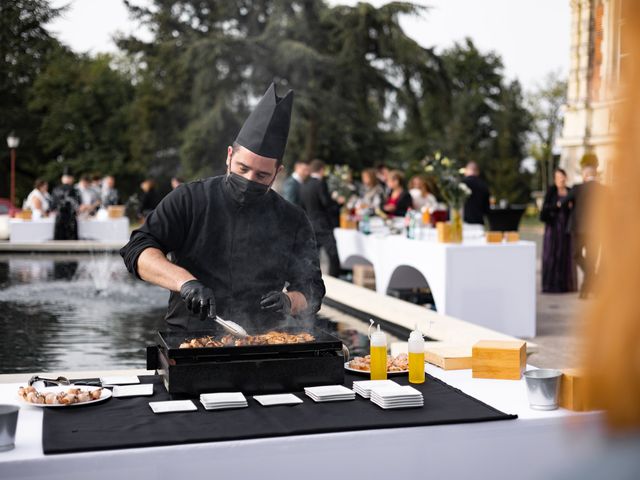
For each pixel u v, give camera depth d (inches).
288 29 1226.0
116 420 79.0
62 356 219.3
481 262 265.9
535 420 81.1
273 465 73.7
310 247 109.5
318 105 1192.2
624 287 16.5
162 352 95.5
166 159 1321.4
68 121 1348.4
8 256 519.5
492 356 100.5
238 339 93.1
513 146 1706.4
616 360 16.4
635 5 16.8
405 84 1268.5
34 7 1315.2
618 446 16.5
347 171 465.7
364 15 1211.2
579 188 326.0
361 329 256.1
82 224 585.0
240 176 103.0
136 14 1330.0
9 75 1321.4
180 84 1272.1
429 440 78.0
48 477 69.1
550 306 326.3
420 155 1614.2
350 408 83.4
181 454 71.4
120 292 349.4
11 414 70.9
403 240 300.2
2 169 1355.8
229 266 105.6
